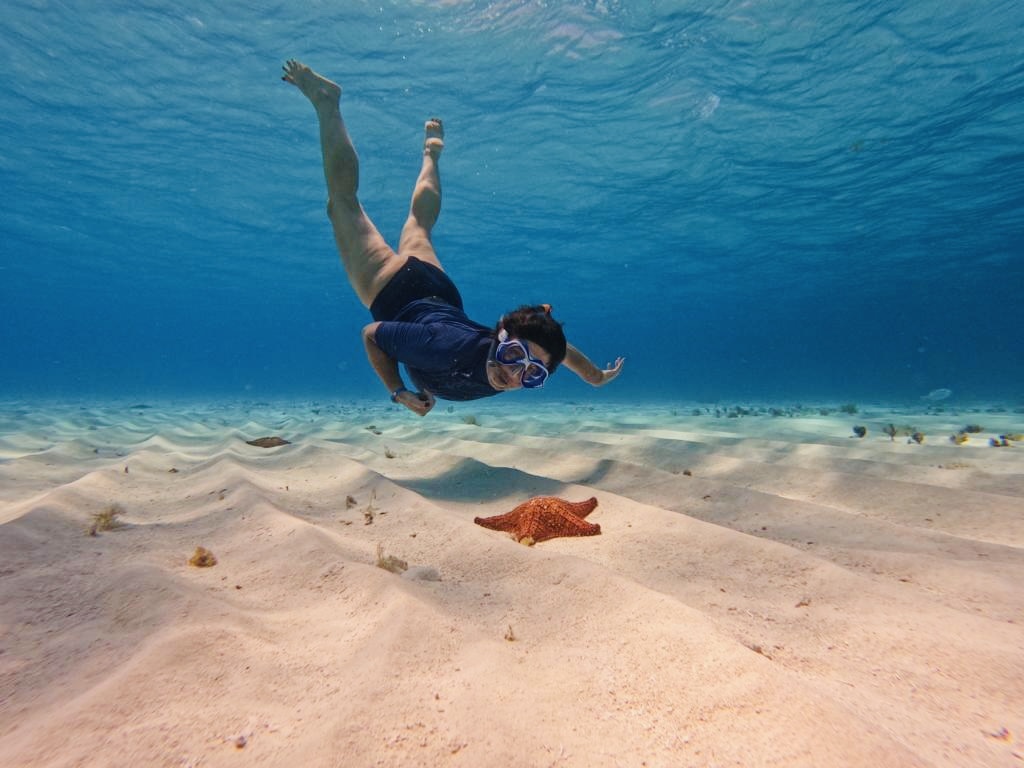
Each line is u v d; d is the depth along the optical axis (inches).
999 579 110.1
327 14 501.4
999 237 1190.3
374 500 186.5
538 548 133.0
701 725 63.5
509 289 1977.1
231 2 488.1
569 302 2385.6
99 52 557.9
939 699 70.3
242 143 756.6
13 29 525.0
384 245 140.6
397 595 98.3
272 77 599.8
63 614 97.2
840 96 609.0
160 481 223.3
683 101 626.8
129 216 1093.8
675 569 122.2
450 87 609.9
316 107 153.3
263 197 968.9
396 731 61.3
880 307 2827.3
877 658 81.4
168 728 62.5
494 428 414.9
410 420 514.9
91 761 56.6
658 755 59.2
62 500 169.2
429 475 235.5
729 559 126.0
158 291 2251.5
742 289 1924.2
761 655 76.7
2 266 1732.3
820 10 477.7
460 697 68.7
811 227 1085.1
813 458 253.6
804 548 137.3
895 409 717.9
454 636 86.4
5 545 129.0
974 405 804.6
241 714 66.1
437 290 133.6
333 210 145.3
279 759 57.4
